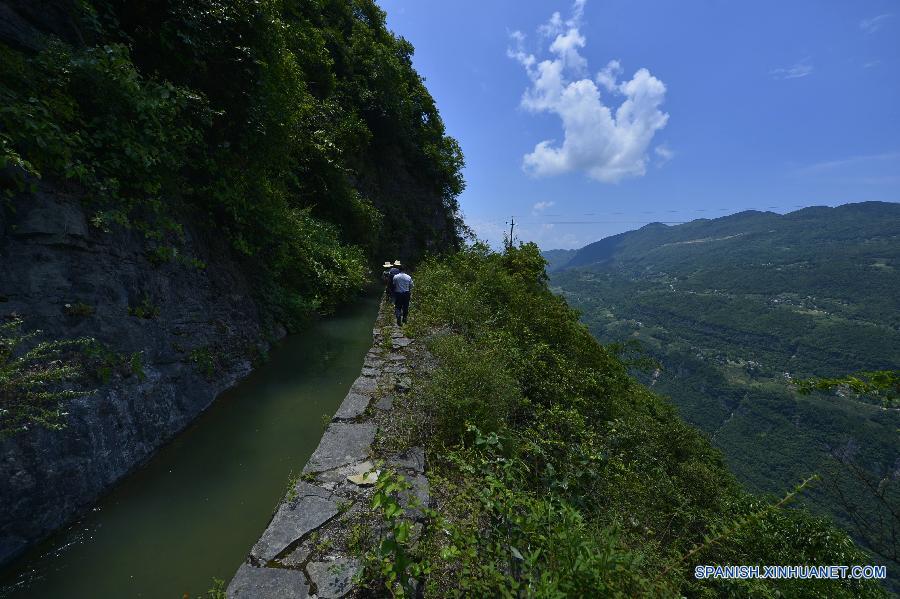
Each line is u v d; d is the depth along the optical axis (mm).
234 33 5625
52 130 3080
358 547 2480
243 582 2227
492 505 2543
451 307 8273
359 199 15812
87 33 4137
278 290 7781
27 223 2939
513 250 15992
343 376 6207
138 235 4152
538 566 2129
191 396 4508
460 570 2346
